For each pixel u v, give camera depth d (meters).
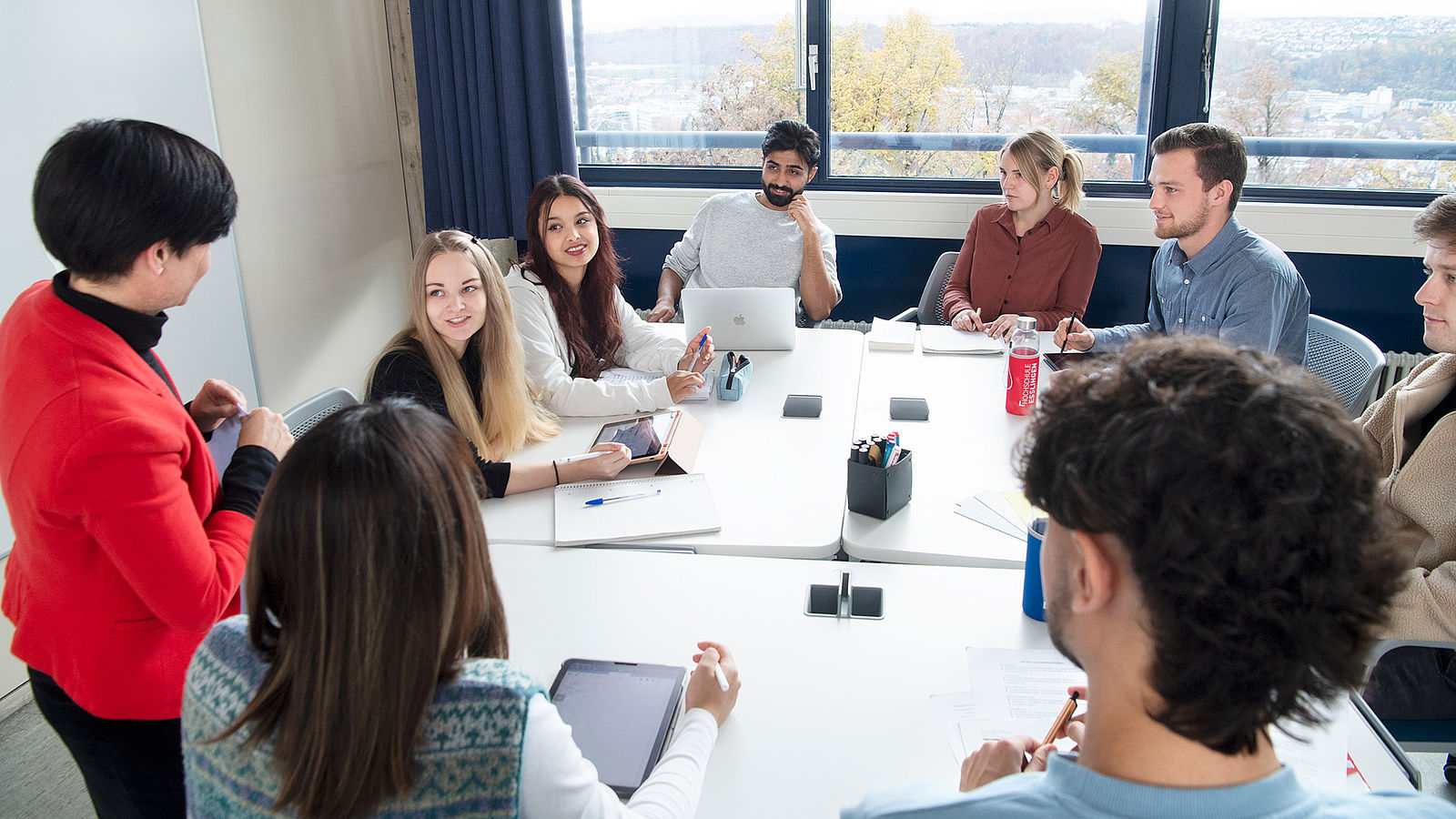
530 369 2.44
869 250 3.99
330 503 0.74
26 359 1.20
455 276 2.00
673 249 3.62
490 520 1.83
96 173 1.14
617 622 1.48
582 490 1.93
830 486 1.94
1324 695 0.54
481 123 3.84
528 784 0.78
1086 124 3.76
